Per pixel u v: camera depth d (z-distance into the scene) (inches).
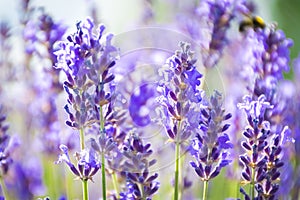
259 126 18.4
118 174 19.5
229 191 22.0
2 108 20.7
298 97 22.7
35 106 23.3
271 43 20.9
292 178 21.3
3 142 20.3
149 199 18.2
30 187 22.9
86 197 18.1
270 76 20.7
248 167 18.5
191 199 22.3
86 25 17.8
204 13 22.7
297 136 21.7
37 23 21.7
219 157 18.3
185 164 21.0
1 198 20.6
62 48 17.9
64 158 18.1
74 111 17.9
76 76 17.8
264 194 18.5
